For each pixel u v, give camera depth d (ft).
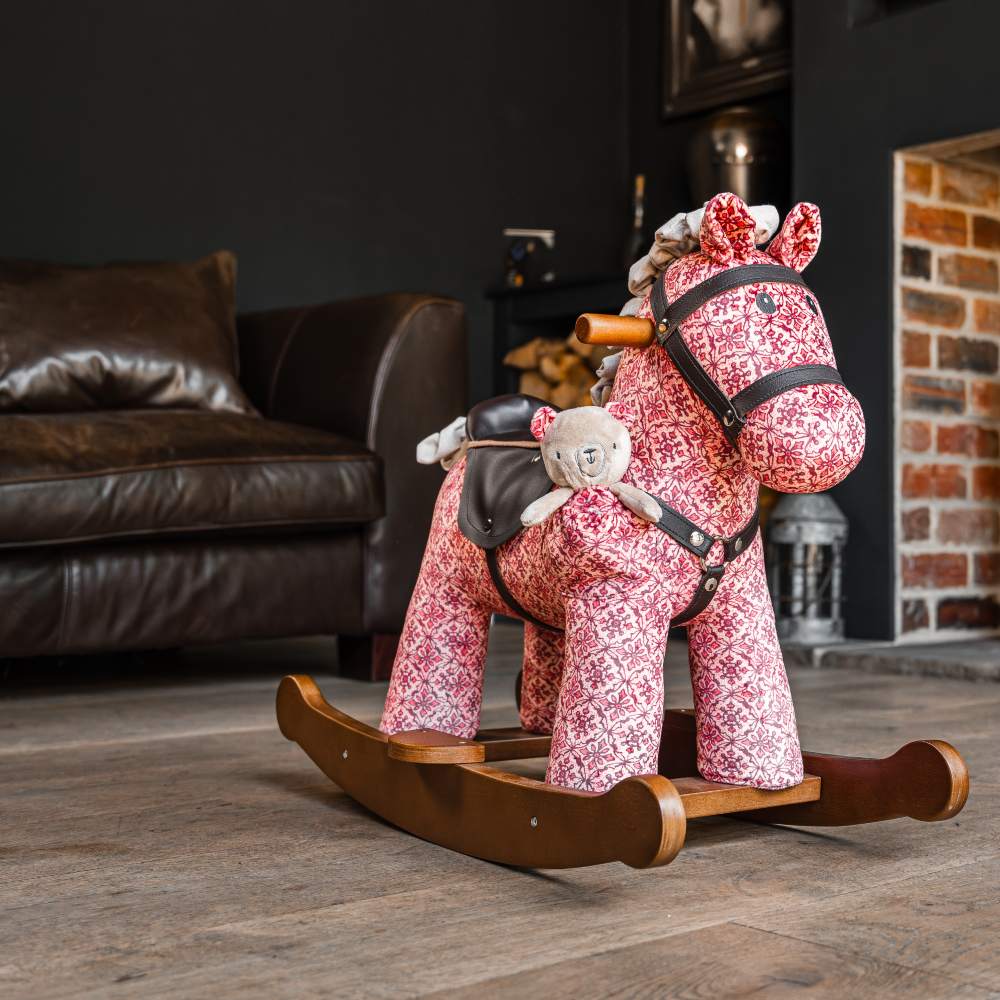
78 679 7.86
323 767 4.53
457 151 12.25
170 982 2.65
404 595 7.84
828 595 9.58
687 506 3.50
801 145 9.92
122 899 3.26
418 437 7.90
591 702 3.46
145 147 10.53
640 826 3.03
